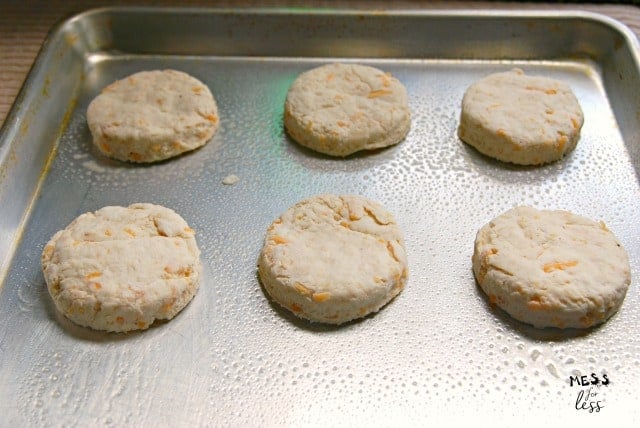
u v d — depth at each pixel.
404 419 0.28
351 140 0.37
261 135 0.39
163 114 0.38
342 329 0.31
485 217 0.35
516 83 0.39
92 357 0.30
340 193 0.36
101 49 0.44
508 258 0.31
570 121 0.37
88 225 0.33
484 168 0.37
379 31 0.43
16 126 0.35
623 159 0.37
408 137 0.39
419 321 0.31
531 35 0.42
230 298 0.32
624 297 0.31
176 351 0.30
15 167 0.35
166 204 0.36
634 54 0.39
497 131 0.36
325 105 0.38
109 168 0.37
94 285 0.30
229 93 0.41
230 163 0.38
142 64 0.43
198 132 0.38
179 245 0.32
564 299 0.30
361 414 0.28
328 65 0.41
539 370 0.29
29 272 0.33
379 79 0.40
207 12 0.42
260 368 0.30
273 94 0.41
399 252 0.32
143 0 0.43
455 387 0.29
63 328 0.31
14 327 0.31
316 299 0.30
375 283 0.30
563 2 0.44
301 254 0.32
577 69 0.43
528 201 0.35
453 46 0.43
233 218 0.35
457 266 0.33
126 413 0.28
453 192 0.36
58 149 0.38
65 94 0.41
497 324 0.31
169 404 0.28
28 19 0.43
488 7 0.43
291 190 0.36
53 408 0.28
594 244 0.32
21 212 0.35
